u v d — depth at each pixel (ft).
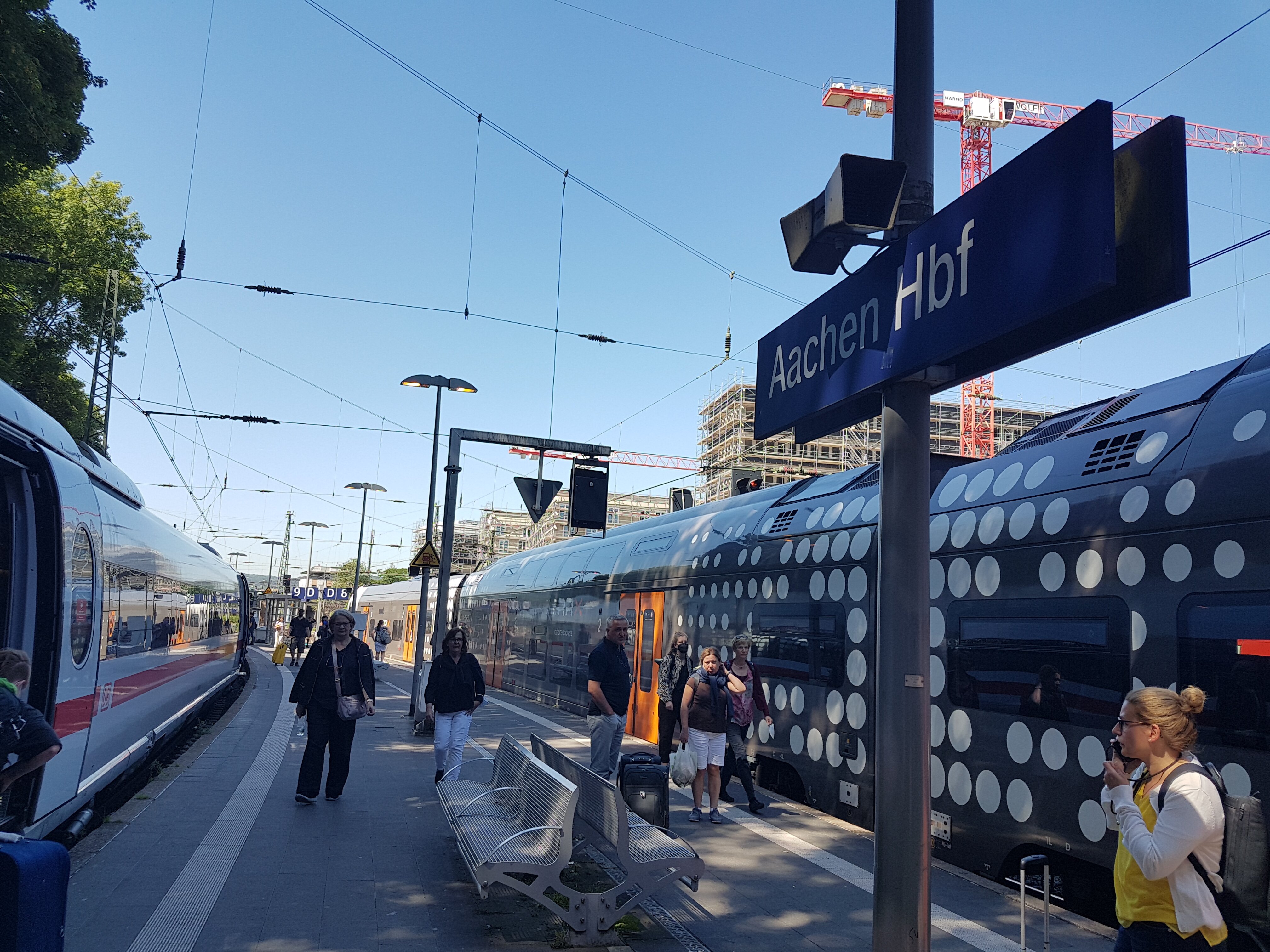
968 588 23.12
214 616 58.23
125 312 70.38
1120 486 19.33
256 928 17.02
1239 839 9.43
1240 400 17.71
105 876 19.88
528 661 70.38
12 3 35.53
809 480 35.45
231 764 34.96
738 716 29.19
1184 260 8.36
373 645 144.05
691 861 18.07
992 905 19.89
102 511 25.88
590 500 50.47
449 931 17.31
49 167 40.50
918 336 11.07
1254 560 16.24
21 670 15.42
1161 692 10.09
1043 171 9.23
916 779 11.35
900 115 12.53
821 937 17.81
